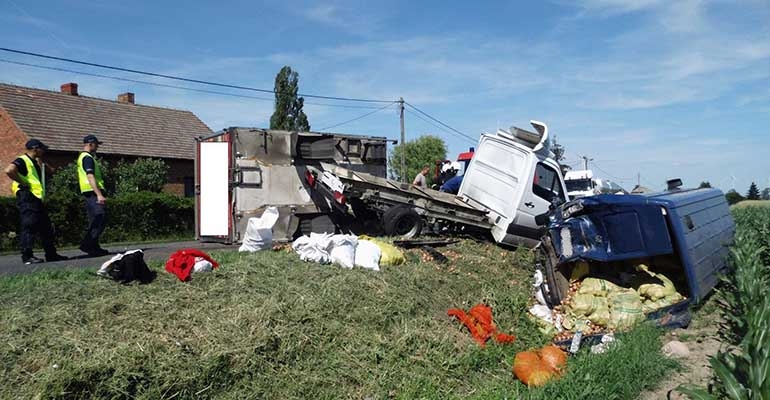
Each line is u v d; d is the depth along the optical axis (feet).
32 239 30.81
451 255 32.81
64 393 14.87
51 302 18.74
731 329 23.41
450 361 20.86
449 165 55.26
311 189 42.39
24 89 92.68
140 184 82.53
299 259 26.91
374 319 22.18
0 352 15.52
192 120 113.50
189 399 16.29
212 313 19.56
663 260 28.27
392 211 36.83
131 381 15.81
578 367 19.15
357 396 18.28
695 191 34.73
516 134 39.37
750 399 13.15
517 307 27.45
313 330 20.16
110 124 97.35
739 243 32.35
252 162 40.32
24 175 30.53
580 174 72.54
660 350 21.71
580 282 27.17
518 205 37.42
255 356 17.94
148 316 18.63
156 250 36.35
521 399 17.48
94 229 32.71
